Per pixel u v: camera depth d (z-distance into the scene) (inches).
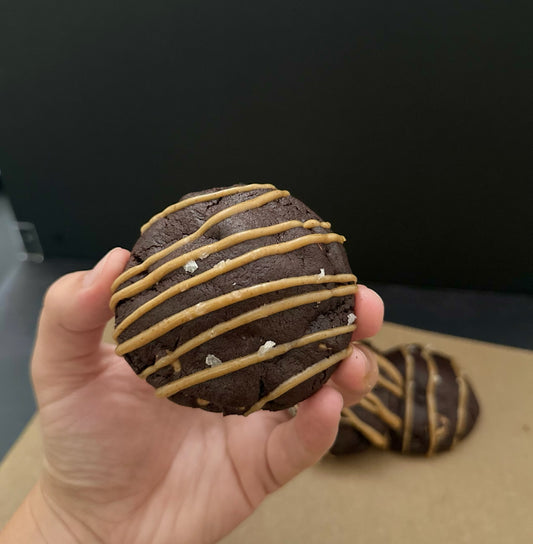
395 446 13.8
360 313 7.4
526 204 15.6
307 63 14.4
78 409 8.4
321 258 6.9
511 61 13.4
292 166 16.3
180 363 6.5
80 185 18.2
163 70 15.3
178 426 9.2
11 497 13.5
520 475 13.4
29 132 17.2
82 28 14.9
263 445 8.6
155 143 16.7
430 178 15.7
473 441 14.2
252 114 15.6
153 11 14.3
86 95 16.1
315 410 7.2
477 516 12.7
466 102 14.2
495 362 15.8
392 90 14.4
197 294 6.3
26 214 19.3
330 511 13.0
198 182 17.3
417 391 13.9
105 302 7.4
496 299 17.7
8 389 15.9
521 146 14.6
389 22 13.4
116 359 9.1
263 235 6.6
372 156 15.6
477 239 16.6
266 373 6.5
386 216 16.7
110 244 19.4
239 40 14.4
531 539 12.3
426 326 17.1
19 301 18.7
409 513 12.9
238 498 8.8
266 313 6.3
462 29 13.1
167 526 8.7
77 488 8.7
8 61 15.8
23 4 14.8
